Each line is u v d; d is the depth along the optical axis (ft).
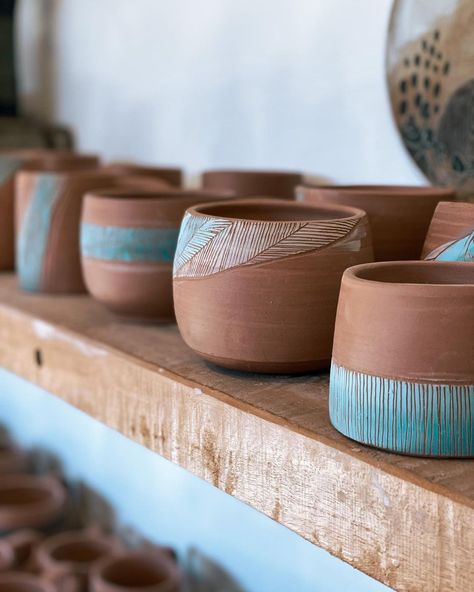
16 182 3.44
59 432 4.97
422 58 2.77
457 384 1.56
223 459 2.00
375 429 1.63
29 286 3.22
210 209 2.23
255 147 3.63
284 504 1.83
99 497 4.65
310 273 1.93
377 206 2.29
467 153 2.64
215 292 1.99
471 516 1.42
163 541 4.18
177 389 2.13
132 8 4.29
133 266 2.57
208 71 3.83
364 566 1.64
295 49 3.34
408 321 1.57
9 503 4.71
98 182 3.14
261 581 3.59
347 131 3.17
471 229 1.92
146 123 4.33
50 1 5.02
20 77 5.48
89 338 2.54
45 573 4.04
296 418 1.82
